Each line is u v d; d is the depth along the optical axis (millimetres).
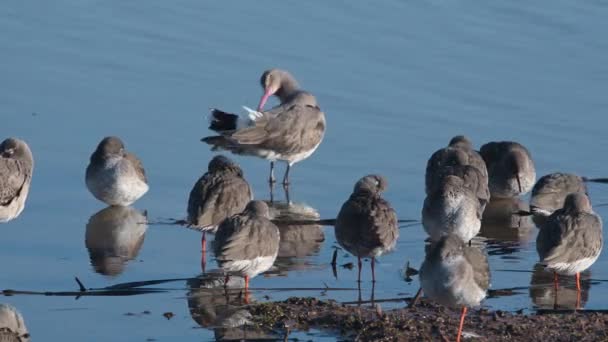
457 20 28375
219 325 15047
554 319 15023
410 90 24906
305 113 21906
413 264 17750
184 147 22391
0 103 23438
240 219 16094
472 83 25297
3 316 15336
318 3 29281
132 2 29078
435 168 20531
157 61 25812
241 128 21516
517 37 27438
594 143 22891
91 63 25578
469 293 13750
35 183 20797
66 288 16438
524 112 24109
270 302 15664
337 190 21203
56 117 23047
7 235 18641
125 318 15344
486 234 19641
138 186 20094
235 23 27938
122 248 18234
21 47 26125
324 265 17656
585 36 27469
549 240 16328
